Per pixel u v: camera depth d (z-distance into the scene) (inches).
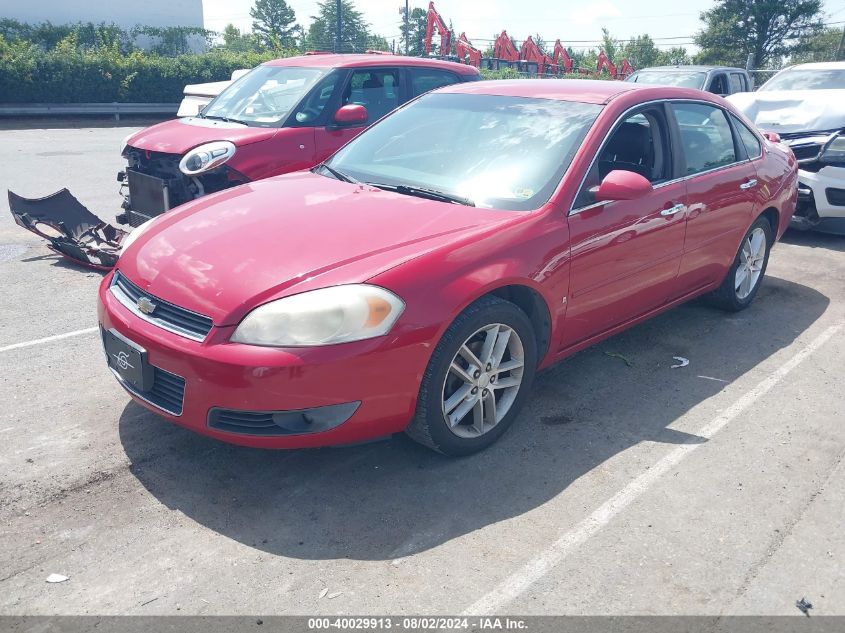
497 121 163.5
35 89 773.9
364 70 280.5
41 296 214.1
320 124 261.6
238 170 239.3
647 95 169.8
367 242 125.4
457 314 121.0
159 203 248.2
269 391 110.3
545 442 141.7
